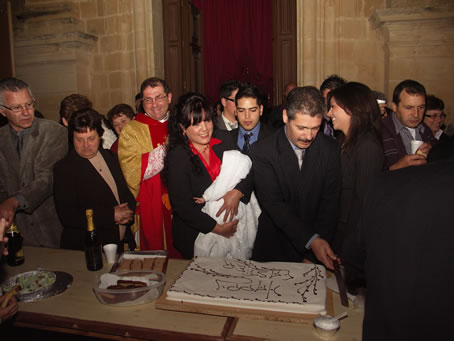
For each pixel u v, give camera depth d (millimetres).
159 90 2350
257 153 1904
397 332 708
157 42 5855
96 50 5965
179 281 1322
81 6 5934
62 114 2781
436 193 688
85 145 1948
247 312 1158
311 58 5172
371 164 1665
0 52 5402
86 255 1582
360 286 1250
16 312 1225
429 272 669
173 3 5973
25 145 2137
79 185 1997
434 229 674
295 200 1919
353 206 1706
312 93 1628
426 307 671
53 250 1801
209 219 1909
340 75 5145
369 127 1723
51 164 2139
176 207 1925
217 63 6855
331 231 1918
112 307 1268
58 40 5652
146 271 1423
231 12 6730
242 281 1320
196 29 6570
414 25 4535
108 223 1927
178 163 1929
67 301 1315
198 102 1848
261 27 6660
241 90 2438
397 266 708
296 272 1387
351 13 5055
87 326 1171
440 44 4523
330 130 2699
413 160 1877
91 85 6051
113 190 2080
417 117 2252
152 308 1255
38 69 5910
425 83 4625
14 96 1991
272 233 2104
